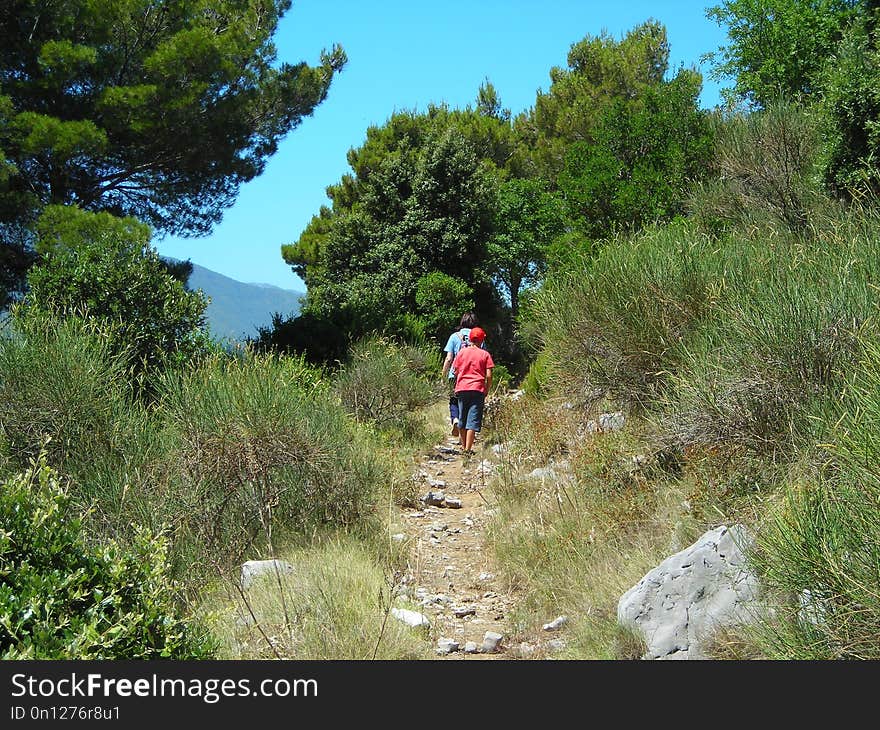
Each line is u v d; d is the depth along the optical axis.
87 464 6.06
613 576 5.26
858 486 3.67
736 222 10.87
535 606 5.52
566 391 8.35
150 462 6.15
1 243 13.85
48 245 12.38
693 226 10.59
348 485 6.90
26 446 6.07
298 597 5.06
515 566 6.10
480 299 25.58
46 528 3.53
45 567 3.43
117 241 9.32
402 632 4.88
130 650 3.44
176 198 17.34
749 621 4.11
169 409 6.73
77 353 6.63
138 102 14.02
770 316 5.47
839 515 3.54
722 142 12.53
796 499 4.00
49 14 13.68
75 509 5.54
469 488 9.02
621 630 4.48
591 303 7.66
